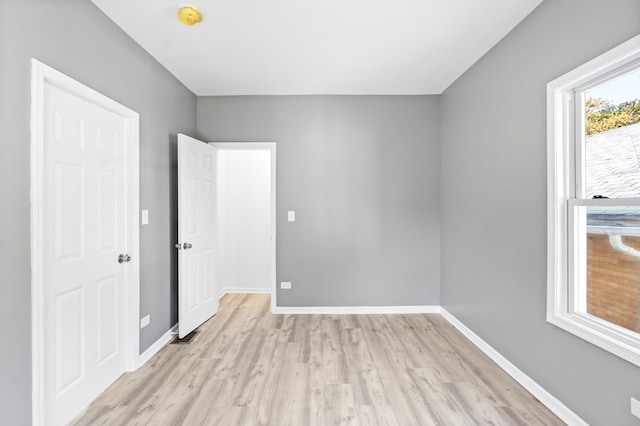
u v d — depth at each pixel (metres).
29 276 1.60
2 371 1.47
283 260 3.82
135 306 2.48
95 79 2.08
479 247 2.91
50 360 1.77
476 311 2.96
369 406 2.04
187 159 3.13
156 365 2.56
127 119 2.47
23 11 1.56
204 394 2.16
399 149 3.82
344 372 2.45
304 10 2.17
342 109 3.80
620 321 1.70
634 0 1.50
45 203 1.73
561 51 1.93
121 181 2.42
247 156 4.79
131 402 2.08
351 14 2.22
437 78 3.34
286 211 3.82
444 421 1.89
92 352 2.10
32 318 1.60
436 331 3.27
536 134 2.16
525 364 2.27
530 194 2.23
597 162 1.83
